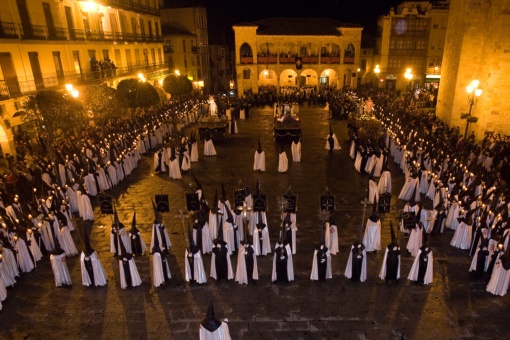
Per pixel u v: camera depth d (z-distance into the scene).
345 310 9.87
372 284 10.91
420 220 13.06
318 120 35.59
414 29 53.34
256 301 10.27
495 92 23.08
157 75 44.38
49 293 10.82
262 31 52.22
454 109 27.02
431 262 10.62
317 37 51.66
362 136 22.98
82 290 10.93
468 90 21.97
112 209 12.60
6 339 9.16
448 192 15.04
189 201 13.22
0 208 12.08
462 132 27.03
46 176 17.48
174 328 9.38
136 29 41.19
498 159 19.08
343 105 36.47
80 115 18.58
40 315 9.93
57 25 27.62
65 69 28.38
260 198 12.69
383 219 14.82
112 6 34.78
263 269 11.69
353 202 16.44
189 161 21.33
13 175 16.86
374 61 59.75
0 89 21.30
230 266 11.02
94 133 22.83
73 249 12.68
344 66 52.69
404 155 20.16
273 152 24.80
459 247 12.62
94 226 14.78
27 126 17.83
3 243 11.16
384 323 9.41
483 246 10.80
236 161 22.95
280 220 14.81
